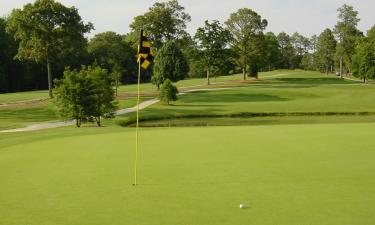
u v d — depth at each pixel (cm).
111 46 11669
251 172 1275
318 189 1077
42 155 1616
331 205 941
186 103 5809
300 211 900
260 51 9450
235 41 9362
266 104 5575
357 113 4747
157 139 2005
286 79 9781
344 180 1169
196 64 8738
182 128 2533
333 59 13725
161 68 7581
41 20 6212
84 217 880
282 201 974
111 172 1294
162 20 8850
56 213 908
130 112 4838
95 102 3728
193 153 1603
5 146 1889
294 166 1354
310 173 1255
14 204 975
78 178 1221
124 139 2027
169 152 1631
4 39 9844
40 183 1167
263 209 916
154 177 1222
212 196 1021
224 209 920
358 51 9638
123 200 996
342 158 1479
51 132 2477
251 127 2517
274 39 11412
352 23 11356
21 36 6281
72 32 6419
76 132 2420
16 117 4728
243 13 9231
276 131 2280
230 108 5178
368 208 916
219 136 2088
